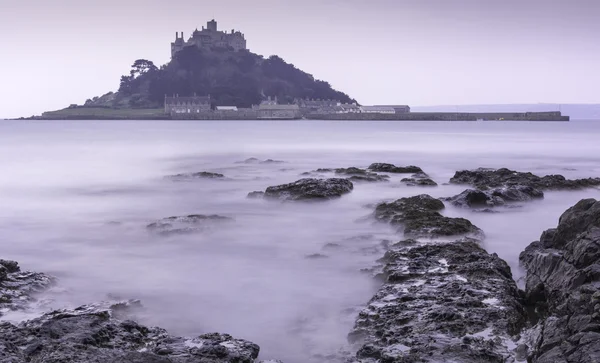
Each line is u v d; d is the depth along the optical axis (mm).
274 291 18359
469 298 15273
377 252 22094
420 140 123688
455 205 30578
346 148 97125
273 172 55719
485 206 31000
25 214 32406
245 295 18016
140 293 18250
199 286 18906
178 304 17297
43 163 67250
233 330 15469
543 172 57250
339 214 30016
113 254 23047
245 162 68312
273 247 23609
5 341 12508
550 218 29047
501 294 15734
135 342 13367
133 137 140125
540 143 110125
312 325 15734
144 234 26266
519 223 27828
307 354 14039
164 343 13234
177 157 77688
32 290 17828
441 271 17906
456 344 12609
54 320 14008
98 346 12898
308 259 21562
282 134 159625
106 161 70250
